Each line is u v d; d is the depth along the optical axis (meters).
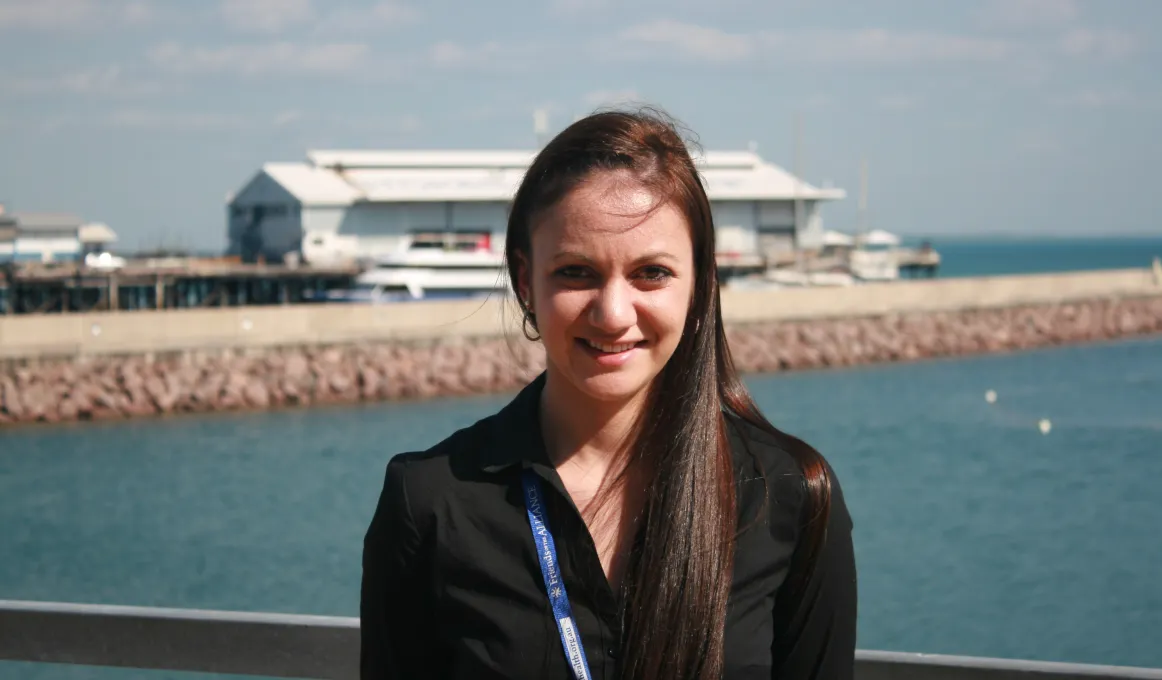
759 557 2.08
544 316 2.10
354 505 25.78
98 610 2.99
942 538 22.02
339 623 2.86
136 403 37.94
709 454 2.08
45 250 78.38
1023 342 56.72
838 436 34.62
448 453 2.17
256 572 20.50
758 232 73.38
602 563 2.10
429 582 2.12
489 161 74.50
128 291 62.94
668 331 2.08
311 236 67.38
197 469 29.84
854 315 52.22
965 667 2.67
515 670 2.04
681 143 2.16
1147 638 15.98
